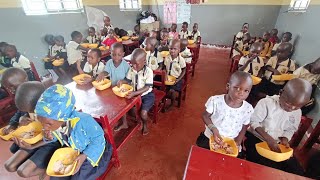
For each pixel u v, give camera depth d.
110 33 4.50
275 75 2.32
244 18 6.62
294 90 1.07
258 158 1.28
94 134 1.14
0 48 2.62
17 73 1.50
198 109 2.71
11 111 2.30
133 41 4.75
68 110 1.01
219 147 1.10
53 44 3.81
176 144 2.02
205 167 0.74
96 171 1.20
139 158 1.83
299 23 3.75
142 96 2.02
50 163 1.08
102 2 5.25
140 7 7.00
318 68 2.15
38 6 3.70
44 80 3.34
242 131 1.33
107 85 1.75
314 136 1.80
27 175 1.12
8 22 3.21
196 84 3.62
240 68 2.83
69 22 4.37
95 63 2.27
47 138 1.18
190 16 7.26
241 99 1.13
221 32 7.10
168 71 2.62
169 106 2.77
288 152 1.05
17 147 1.37
